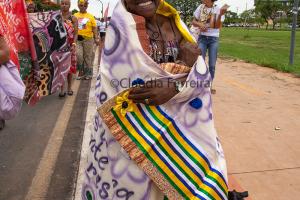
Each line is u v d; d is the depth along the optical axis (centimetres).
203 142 267
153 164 254
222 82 936
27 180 454
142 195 259
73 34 816
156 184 255
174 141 260
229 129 578
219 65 1272
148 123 257
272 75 1038
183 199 258
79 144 562
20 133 604
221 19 760
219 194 265
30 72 508
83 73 1029
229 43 2861
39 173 471
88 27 988
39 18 680
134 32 248
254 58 1505
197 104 262
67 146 554
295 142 529
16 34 470
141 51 247
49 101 799
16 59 436
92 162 273
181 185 258
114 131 256
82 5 977
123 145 254
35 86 516
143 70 250
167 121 259
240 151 498
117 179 260
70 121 668
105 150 263
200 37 766
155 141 255
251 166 457
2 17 414
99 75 263
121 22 248
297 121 616
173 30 270
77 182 426
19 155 522
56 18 695
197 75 256
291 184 417
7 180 453
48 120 671
